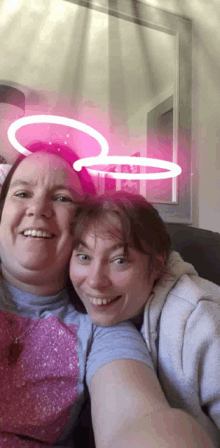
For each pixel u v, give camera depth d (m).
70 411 0.53
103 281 0.50
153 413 0.36
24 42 1.53
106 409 0.41
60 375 0.53
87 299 0.53
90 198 0.57
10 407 0.50
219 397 0.51
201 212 1.78
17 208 0.54
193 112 1.81
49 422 0.51
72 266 0.53
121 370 0.45
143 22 1.72
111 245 0.50
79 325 0.58
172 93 1.74
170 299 0.56
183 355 0.52
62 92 1.56
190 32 1.81
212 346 0.51
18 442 0.49
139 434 0.32
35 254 0.52
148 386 0.42
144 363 0.48
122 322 0.56
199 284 0.61
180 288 0.57
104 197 0.55
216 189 1.84
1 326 0.54
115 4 1.67
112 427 0.38
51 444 0.53
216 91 1.88
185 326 0.53
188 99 1.76
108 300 0.51
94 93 1.60
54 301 0.58
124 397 0.40
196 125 1.81
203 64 1.85
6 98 1.43
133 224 0.51
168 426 0.33
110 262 0.50
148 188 1.60
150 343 0.54
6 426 0.49
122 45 1.68
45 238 0.54
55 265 0.54
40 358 0.53
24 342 0.54
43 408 0.51
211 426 0.51
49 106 1.53
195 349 0.51
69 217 0.56
